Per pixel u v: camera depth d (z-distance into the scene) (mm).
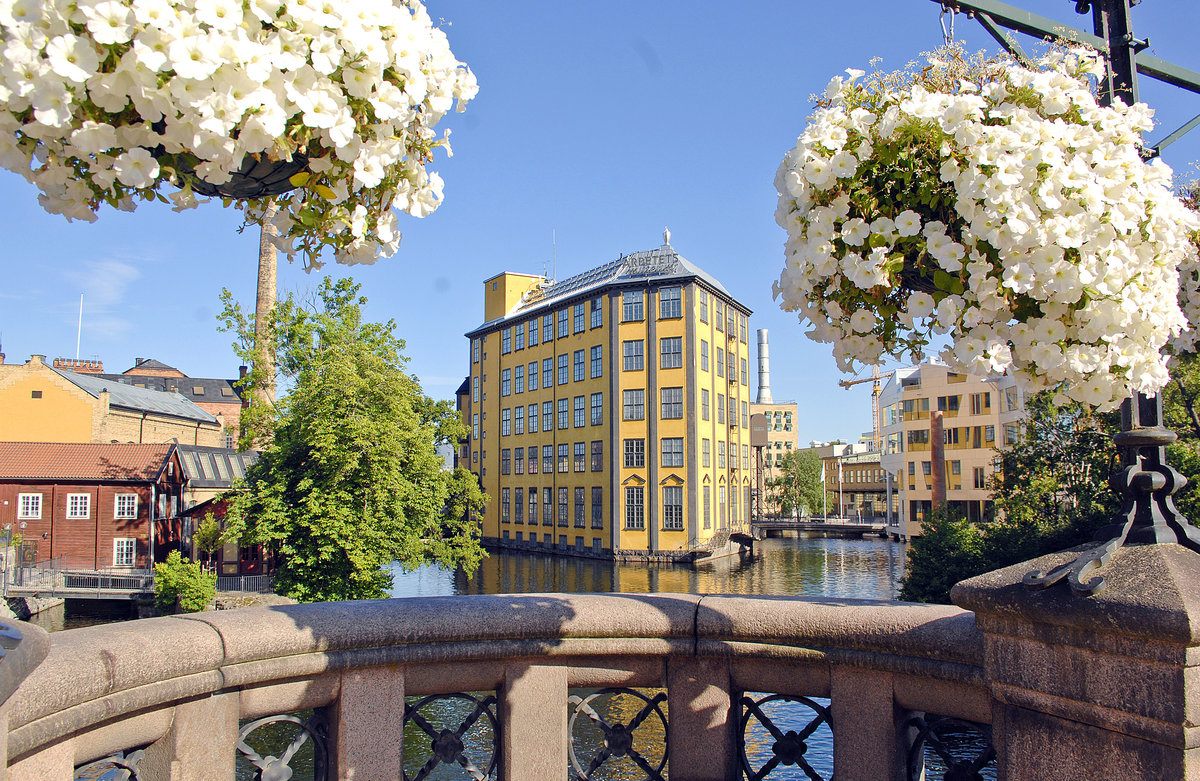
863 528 82688
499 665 2857
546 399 64188
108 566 37062
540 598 3014
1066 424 24406
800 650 2707
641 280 55656
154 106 1367
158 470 38656
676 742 2865
